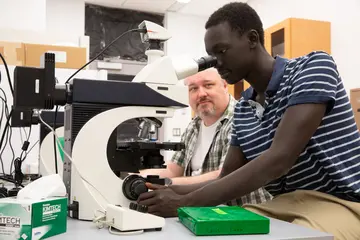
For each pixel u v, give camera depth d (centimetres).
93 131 92
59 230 73
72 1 467
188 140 213
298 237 70
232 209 84
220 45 117
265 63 123
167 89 99
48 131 172
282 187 123
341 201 103
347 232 95
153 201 91
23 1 328
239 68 121
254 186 93
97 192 91
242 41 118
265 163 94
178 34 514
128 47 498
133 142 99
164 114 100
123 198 94
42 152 172
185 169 211
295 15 370
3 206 66
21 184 150
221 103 195
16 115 154
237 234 72
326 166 108
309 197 108
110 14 495
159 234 73
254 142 123
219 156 187
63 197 75
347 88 301
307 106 98
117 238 69
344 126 110
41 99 91
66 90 93
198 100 198
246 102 133
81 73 240
